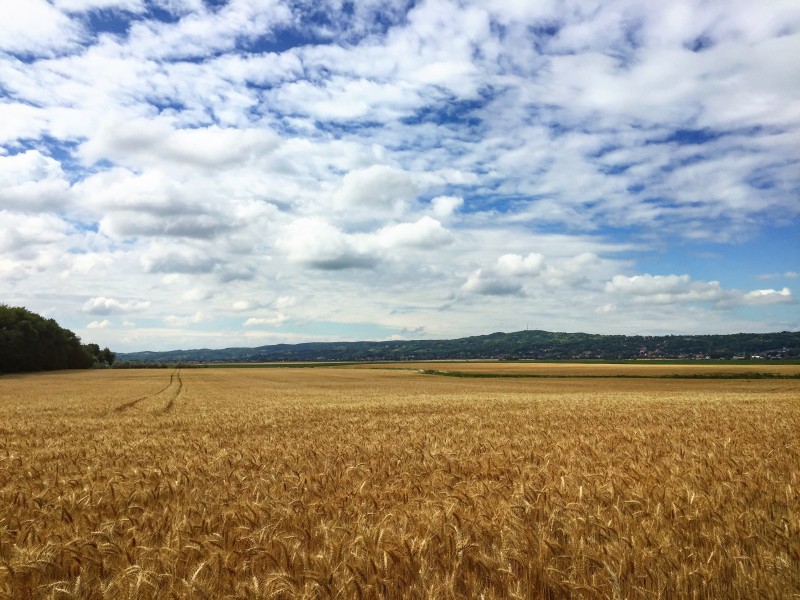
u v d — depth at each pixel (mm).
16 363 103000
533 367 118750
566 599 4488
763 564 4867
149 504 7309
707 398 35969
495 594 4492
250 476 8820
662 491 7324
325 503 6879
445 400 35094
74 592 4340
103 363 174000
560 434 15570
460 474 9359
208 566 4844
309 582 4379
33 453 12250
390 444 13195
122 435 16609
